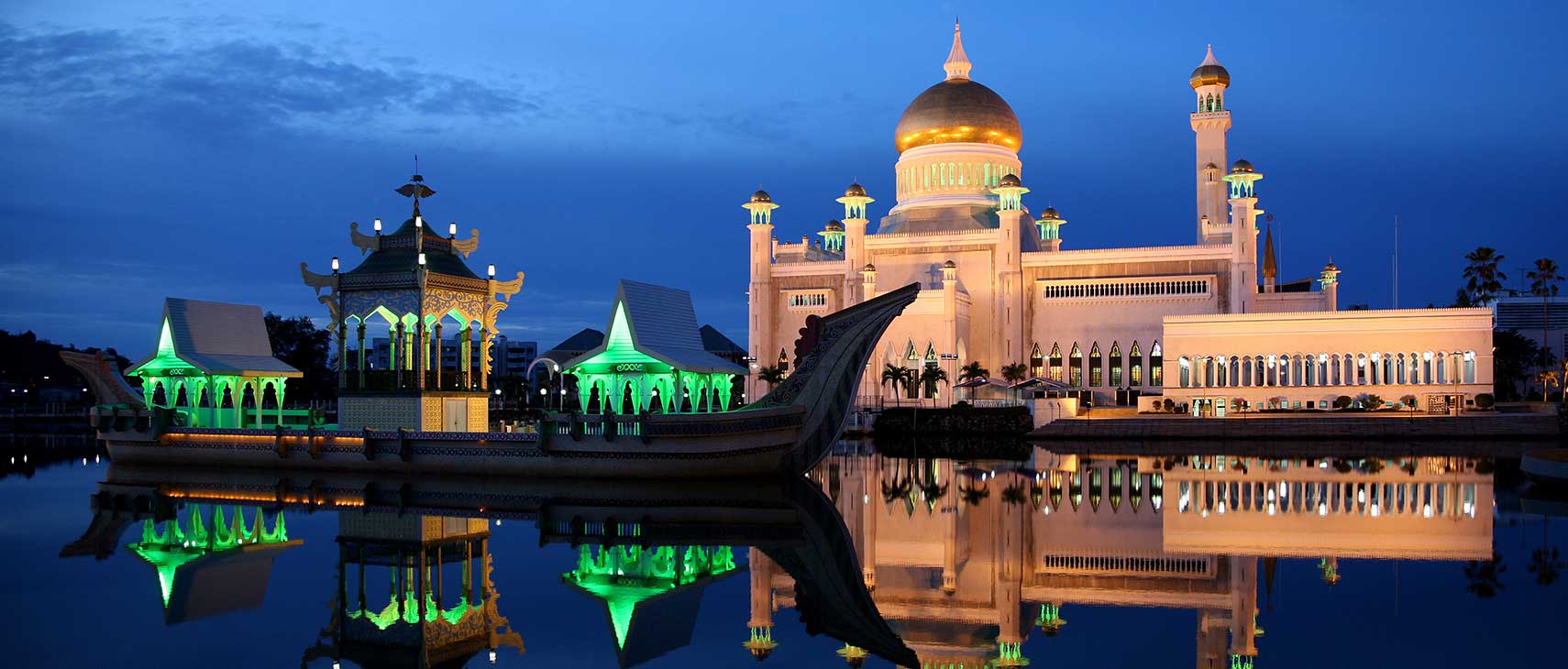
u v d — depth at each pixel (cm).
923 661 1834
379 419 4947
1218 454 6681
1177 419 8356
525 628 2022
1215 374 9244
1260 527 3297
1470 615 2070
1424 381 8806
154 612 2109
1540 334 13738
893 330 10262
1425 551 2811
